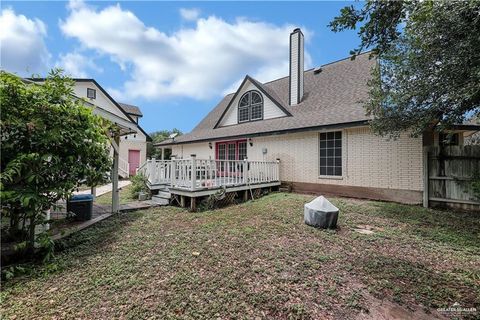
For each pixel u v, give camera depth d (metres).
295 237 4.60
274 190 10.48
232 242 4.35
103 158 4.71
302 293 2.77
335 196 8.88
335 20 2.86
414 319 2.39
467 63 4.05
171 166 8.09
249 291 2.80
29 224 3.96
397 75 5.67
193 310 2.49
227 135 12.39
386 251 3.96
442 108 5.21
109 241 4.48
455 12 3.56
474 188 5.86
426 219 5.62
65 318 2.40
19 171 3.31
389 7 2.71
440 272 3.27
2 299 2.72
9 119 3.36
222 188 7.88
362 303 2.61
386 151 7.75
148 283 2.98
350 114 8.56
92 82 18.47
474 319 2.39
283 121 11.13
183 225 5.56
